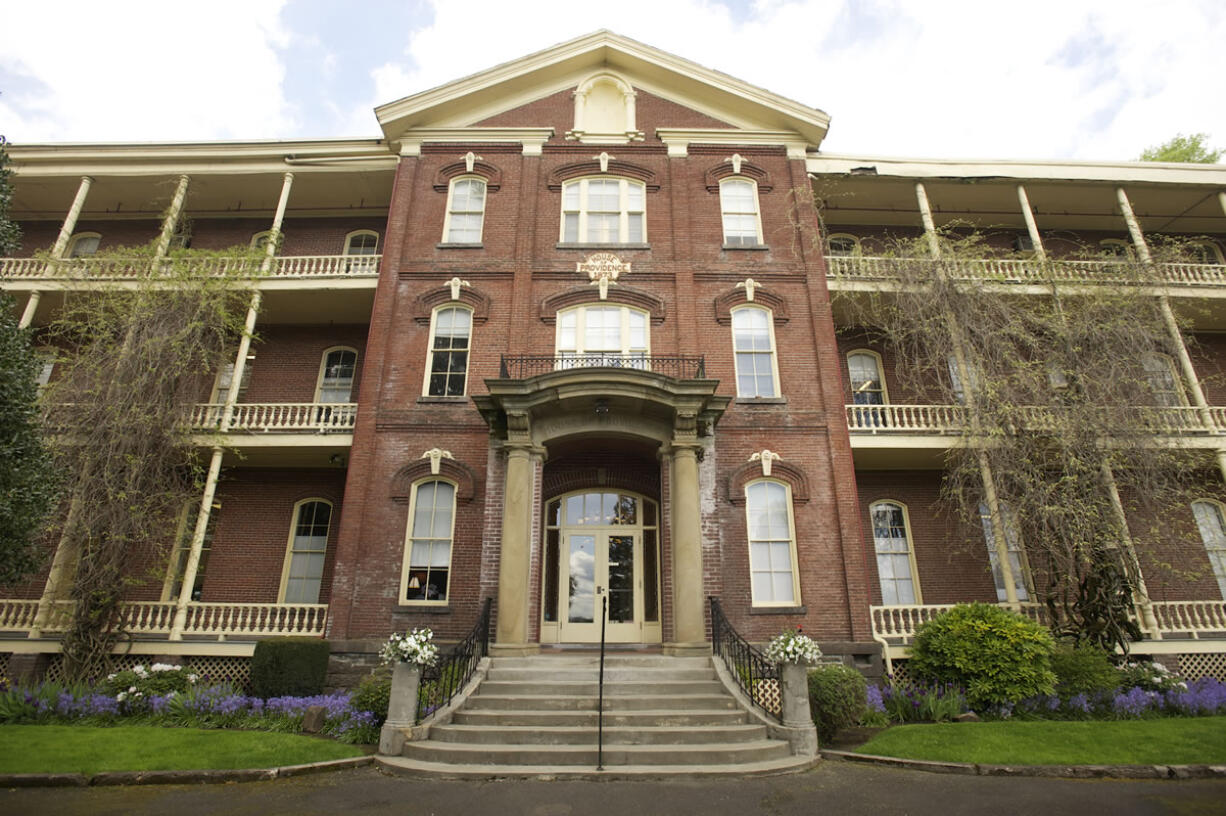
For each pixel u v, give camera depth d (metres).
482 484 14.02
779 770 8.21
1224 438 14.55
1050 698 11.00
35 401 8.89
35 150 17.55
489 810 6.76
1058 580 13.01
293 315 17.89
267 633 13.25
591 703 9.95
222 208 19.69
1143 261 16.14
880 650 12.93
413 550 13.75
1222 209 19.16
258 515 16.39
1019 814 6.66
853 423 15.74
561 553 14.61
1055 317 15.02
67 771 7.88
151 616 13.35
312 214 19.80
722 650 11.68
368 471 14.17
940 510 16.45
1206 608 15.25
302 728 10.20
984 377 14.06
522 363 15.00
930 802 7.05
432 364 15.33
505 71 17.83
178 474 14.44
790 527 13.91
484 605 12.05
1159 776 8.06
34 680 12.73
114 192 18.88
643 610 14.27
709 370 15.14
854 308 17.02
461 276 16.08
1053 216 19.67
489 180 17.22
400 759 8.59
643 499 14.92
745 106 17.98
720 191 17.27
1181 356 15.50
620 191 17.22
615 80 18.38
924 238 16.12
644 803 7.02
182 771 7.94
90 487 13.03
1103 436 13.53
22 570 8.80
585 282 16.02
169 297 15.06
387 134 17.66
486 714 9.52
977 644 11.50
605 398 12.73
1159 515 15.38
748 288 15.86
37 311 17.22
